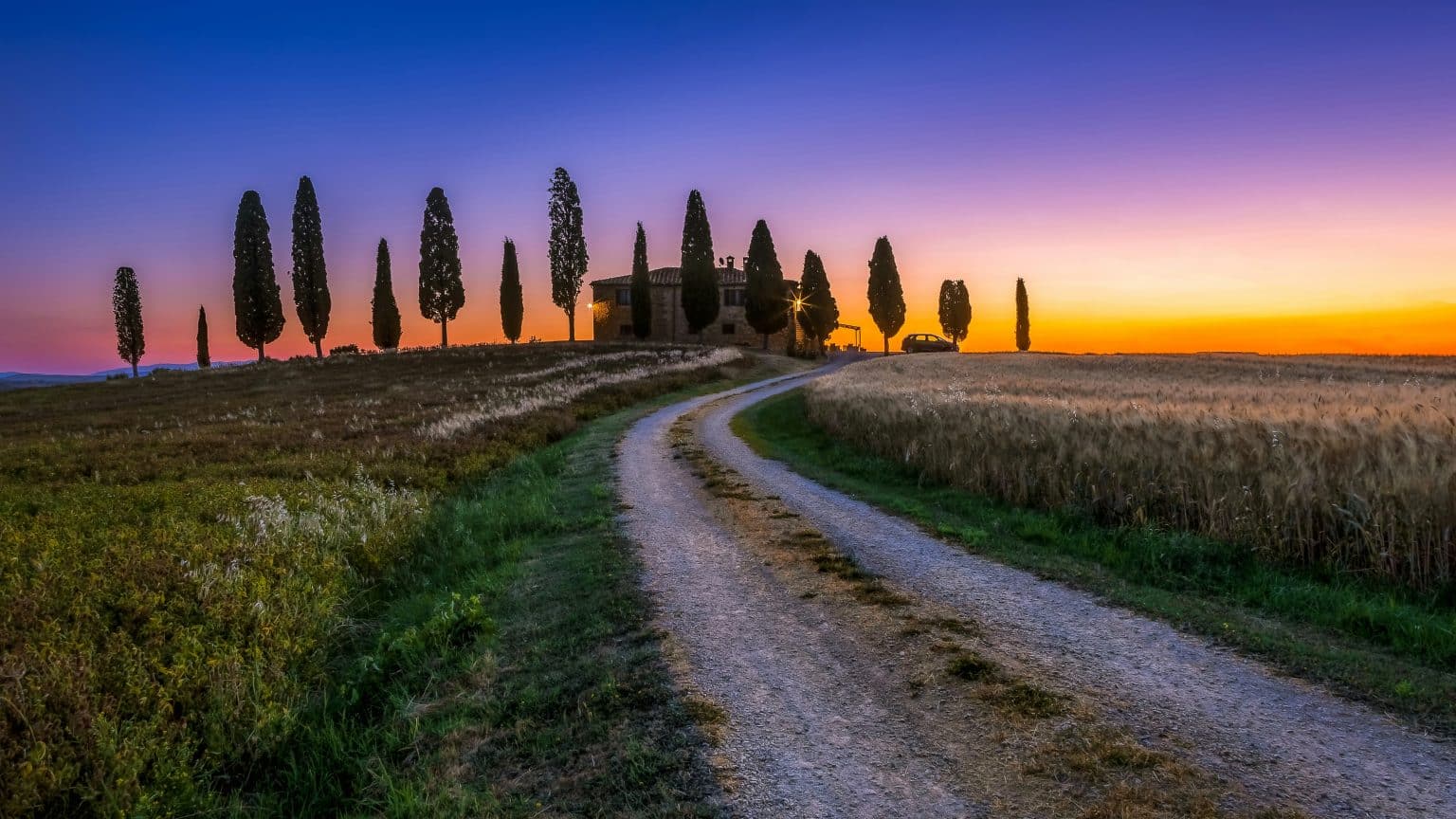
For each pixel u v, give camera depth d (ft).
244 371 201.77
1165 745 14.26
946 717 15.85
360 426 84.12
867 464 53.06
